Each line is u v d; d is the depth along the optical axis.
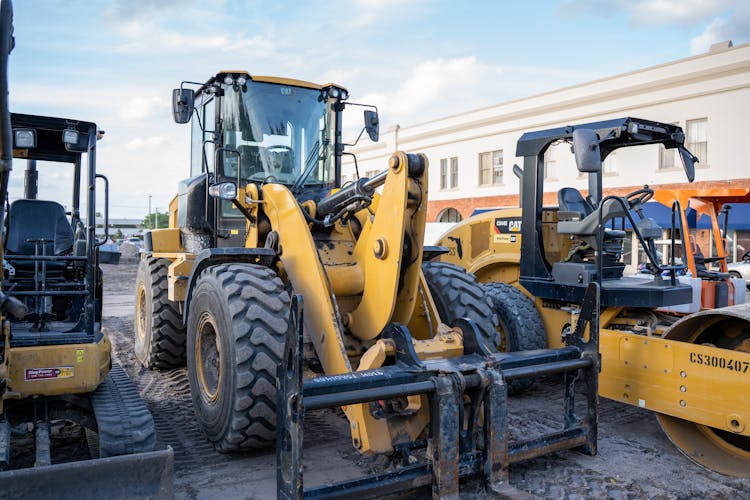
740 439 4.15
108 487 2.95
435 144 26.58
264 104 5.43
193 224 5.86
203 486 3.69
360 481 3.12
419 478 3.28
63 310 4.70
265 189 4.75
